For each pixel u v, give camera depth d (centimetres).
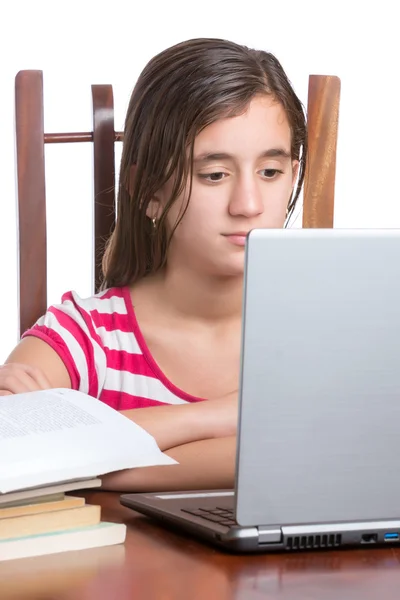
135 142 176
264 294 97
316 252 98
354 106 327
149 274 188
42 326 184
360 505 103
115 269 189
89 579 95
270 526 102
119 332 185
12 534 102
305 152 184
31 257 193
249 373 98
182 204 166
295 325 99
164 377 183
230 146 162
